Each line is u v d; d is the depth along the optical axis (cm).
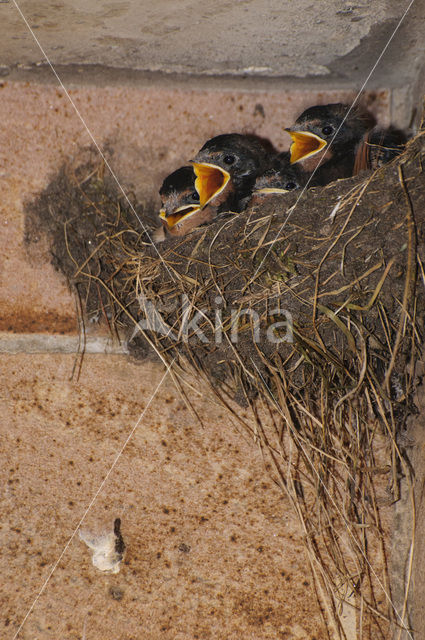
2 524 296
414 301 238
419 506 267
